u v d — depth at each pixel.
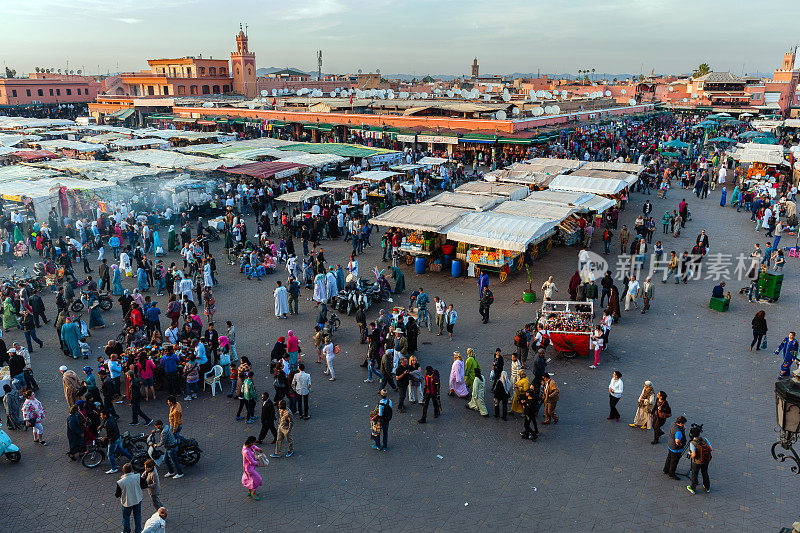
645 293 20.44
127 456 12.34
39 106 94.62
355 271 23.34
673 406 14.38
